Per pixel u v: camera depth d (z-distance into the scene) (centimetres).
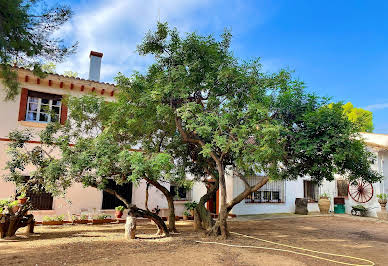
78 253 623
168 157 701
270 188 1684
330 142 707
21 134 881
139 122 818
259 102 777
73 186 1157
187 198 1431
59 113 1180
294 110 805
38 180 845
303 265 586
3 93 1068
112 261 565
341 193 1830
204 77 813
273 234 971
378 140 1728
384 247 810
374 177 866
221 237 834
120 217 1173
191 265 557
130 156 706
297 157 807
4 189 1031
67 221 1075
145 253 639
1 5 470
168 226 1046
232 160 991
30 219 848
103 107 891
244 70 814
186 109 719
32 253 612
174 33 831
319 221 1398
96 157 739
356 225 1283
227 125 761
